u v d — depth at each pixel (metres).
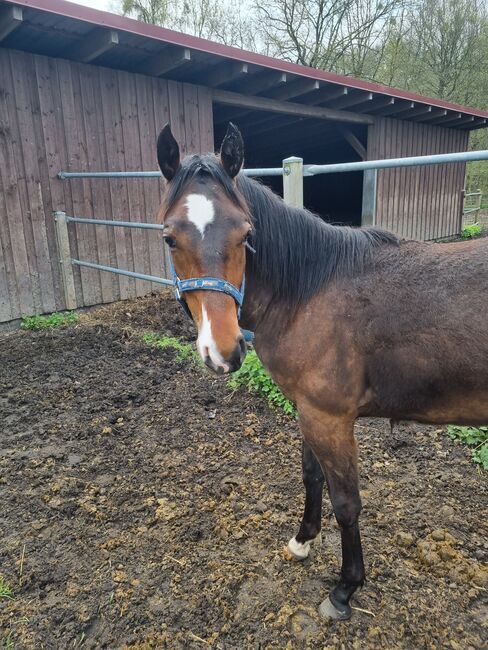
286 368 1.59
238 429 2.78
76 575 1.79
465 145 10.48
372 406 1.54
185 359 3.89
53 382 3.58
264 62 5.17
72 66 4.86
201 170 1.47
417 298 1.40
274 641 1.51
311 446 1.60
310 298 1.55
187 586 1.72
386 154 8.54
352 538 1.57
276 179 12.26
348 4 13.67
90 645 1.52
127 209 5.60
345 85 6.14
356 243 1.59
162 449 2.62
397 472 2.32
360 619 1.59
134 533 2.00
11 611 1.65
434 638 1.51
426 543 1.84
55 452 2.62
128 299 5.79
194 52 4.72
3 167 4.59
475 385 1.35
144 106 5.48
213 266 1.36
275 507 2.12
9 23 3.79
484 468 2.29
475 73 15.22
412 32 15.55
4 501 2.22
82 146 5.10
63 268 5.15
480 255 1.42
